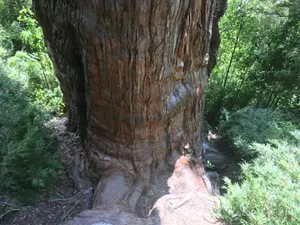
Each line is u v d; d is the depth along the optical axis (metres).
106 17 2.09
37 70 5.16
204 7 2.58
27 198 2.63
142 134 2.70
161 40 2.22
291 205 2.04
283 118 4.42
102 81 2.41
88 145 2.99
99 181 2.82
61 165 3.15
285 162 2.63
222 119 4.97
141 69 2.28
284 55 4.64
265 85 5.02
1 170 2.49
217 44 3.81
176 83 2.75
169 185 2.83
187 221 2.39
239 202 2.25
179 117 2.98
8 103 3.28
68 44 2.66
